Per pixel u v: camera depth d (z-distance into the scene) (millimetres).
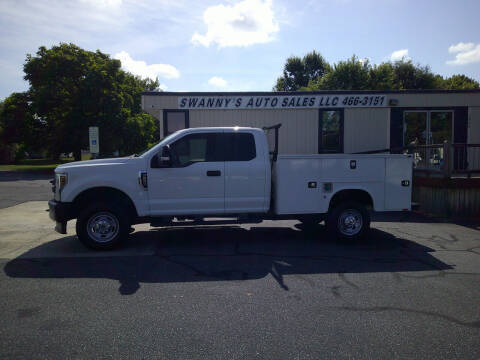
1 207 11688
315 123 12953
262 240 7465
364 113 13039
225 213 6855
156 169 6551
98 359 3047
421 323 3723
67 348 3215
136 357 3080
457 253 6477
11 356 3080
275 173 6977
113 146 30953
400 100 12961
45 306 4113
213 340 3365
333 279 5070
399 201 7273
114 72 31656
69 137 30156
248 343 3314
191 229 8570
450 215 10062
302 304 4191
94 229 6477
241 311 3992
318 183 7016
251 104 12695
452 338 3422
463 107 13148
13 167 35469
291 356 3104
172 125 12672
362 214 7152
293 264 5781
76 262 5855
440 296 4441
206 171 6680
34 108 31781
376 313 3951
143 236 7805
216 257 6176
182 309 4043
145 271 5402
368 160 7133
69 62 30359
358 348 3236
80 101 29953
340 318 3828
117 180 6430
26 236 7762
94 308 4062
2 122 34344
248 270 5473
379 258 6141
